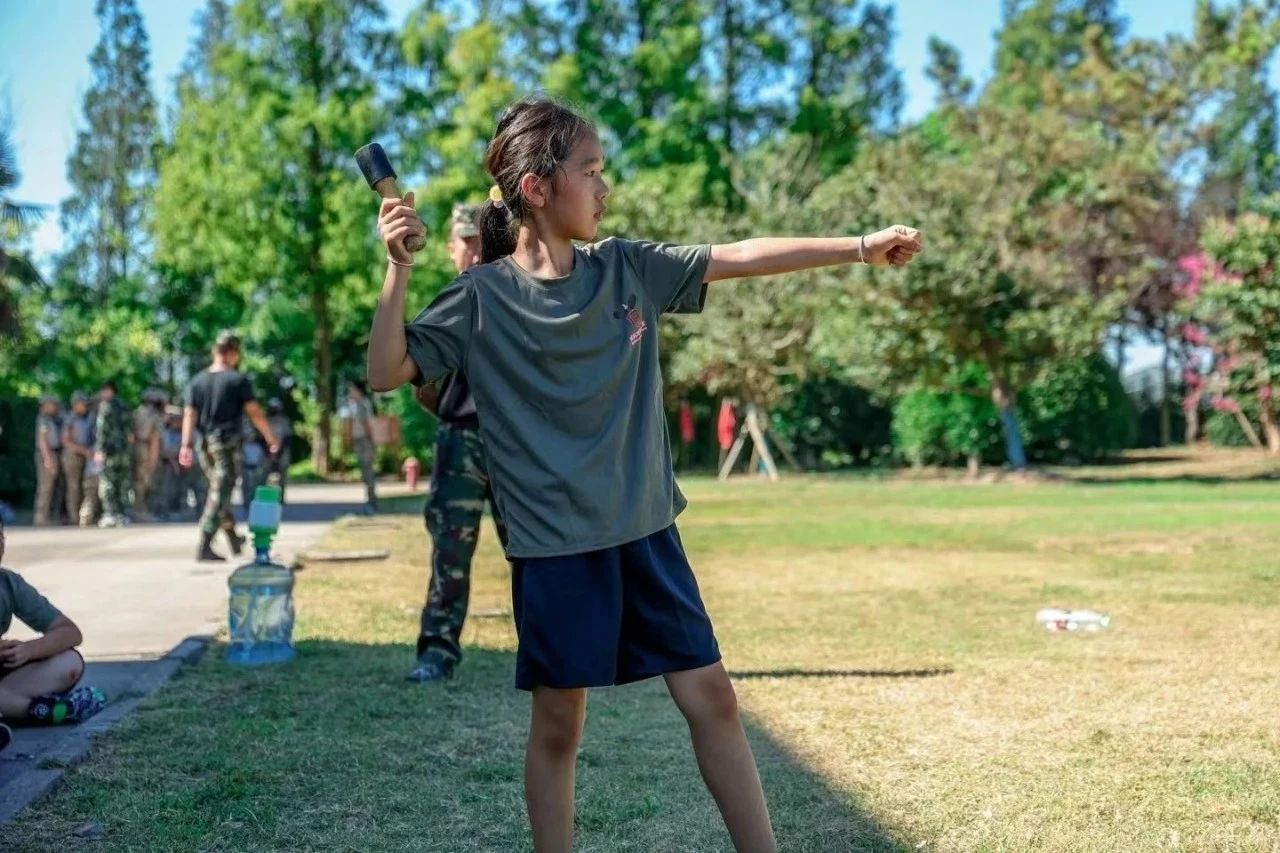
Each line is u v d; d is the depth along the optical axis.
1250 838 2.94
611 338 2.38
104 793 3.41
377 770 3.65
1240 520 12.34
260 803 3.31
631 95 36.78
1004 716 4.25
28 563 10.29
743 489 22.47
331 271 32.75
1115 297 23.09
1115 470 26.66
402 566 9.73
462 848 2.97
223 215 32.94
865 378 26.03
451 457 5.10
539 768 2.43
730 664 5.35
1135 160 24.77
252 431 16.05
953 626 6.30
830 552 10.42
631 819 3.18
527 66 35.59
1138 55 43.53
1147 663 5.13
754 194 28.72
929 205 22.73
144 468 17.52
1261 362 23.48
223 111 33.34
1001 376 23.92
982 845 2.92
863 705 4.46
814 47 38.56
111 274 53.00
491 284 2.38
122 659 5.58
